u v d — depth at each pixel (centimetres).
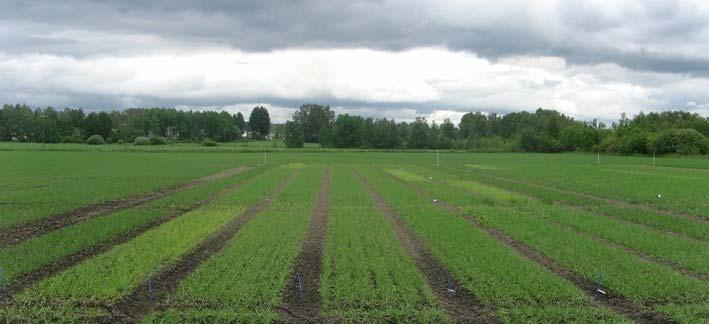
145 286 1468
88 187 3956
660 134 11031
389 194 3509
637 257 1742
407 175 5472
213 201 3134
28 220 2498
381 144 17700
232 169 6341
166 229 2220
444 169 6556
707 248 1875
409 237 2114
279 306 1323
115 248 1862
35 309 1280
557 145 14425
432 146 17562
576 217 2538
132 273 1552
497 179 4891
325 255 1747
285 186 4059
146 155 9756
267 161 8288
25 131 18488
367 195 3459
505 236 2147
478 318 1263
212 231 2188
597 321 1220
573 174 5569
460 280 1506
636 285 1437
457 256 1734
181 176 5100
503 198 3381
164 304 1331
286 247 1867
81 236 2053
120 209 2936
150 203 3069
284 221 2402
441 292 1436
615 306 1337
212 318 1245
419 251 1873
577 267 1616
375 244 1923
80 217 2656
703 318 1242
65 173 5356
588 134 14288
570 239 2005
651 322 1243
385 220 2434
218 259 1692
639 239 2011
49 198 3288
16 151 10825
